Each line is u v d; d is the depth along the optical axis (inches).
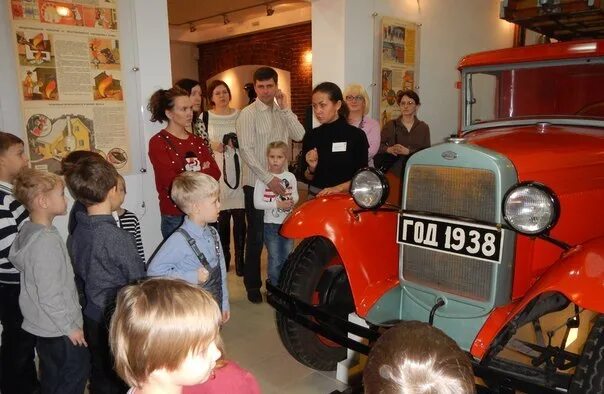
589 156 81.3
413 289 80.6
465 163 71.4
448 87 231.5
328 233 85.5
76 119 110.8
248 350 109.7
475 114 111.9
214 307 41.6
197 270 77.4
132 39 118.2
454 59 232.1
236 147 151.3
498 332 66.2
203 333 39.4
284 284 89.4
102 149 115.7
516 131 97.7
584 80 95.6
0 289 82.2
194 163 111.1
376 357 36.2
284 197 125.3
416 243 77.5
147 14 120.0
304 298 89.0
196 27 391.9
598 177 81.9
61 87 107.9
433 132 226.2
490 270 70.7
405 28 197.6
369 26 183.0
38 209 73.0
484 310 72.0
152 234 126.7
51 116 107.0
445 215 73.9
